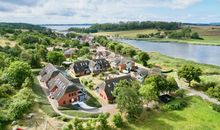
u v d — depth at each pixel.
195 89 80.69
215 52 185.38
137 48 195.38
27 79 73.50
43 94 71.69
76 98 67.00
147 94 59.81
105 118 50.38
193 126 52.16
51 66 88.94
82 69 99.38
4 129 49.56
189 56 166.38
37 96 68.25
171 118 56.44
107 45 188.00
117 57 128.50
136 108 54.53
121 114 57.50
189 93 76.06
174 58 149.12
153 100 65.38
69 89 65.38
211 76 99.56
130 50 144.88
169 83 71.25
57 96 66.19
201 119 56.31
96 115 57.75
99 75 96.25
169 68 115.88
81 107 62.94
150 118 56.31
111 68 108.06
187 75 82.56
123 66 109.25
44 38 185.00
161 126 52.19
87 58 128.50
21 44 152.50
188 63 130.75
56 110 60.78
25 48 139.38
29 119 54.41
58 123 53.44
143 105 62.88
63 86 68.00
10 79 73.50
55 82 74.12
